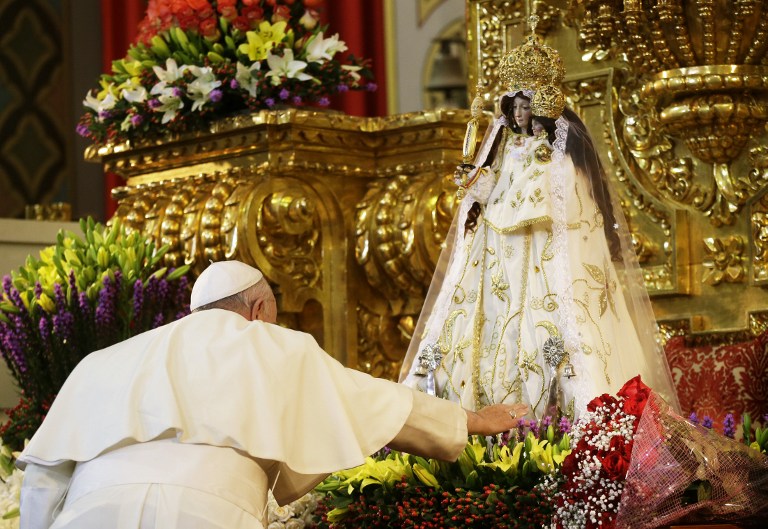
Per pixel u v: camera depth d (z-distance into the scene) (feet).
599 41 25.17
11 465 22.00
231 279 16.51
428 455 16.24
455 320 20.54
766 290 23.53
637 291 20.67
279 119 24.50
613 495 15.43
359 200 26.02
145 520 14.08
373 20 39.42
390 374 26.30
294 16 26.84
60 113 39.11
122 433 14.49
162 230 25.63
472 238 20.84
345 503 17.69
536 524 16.51
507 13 26.71
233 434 14.46
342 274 25.75
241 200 24.75
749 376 22.08
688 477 15.35
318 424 15.08
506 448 17.60
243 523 14.28
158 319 23.40
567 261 19.63
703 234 24.25
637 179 24.90
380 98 39.34
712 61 23.18
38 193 38.55
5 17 38.52
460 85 38.93
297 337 15.61
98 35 39.81
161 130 26.27
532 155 20.30
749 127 23.61
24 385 23.03
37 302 23.11
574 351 19.27
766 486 15.76
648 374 20.30
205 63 25.64
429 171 25.45
